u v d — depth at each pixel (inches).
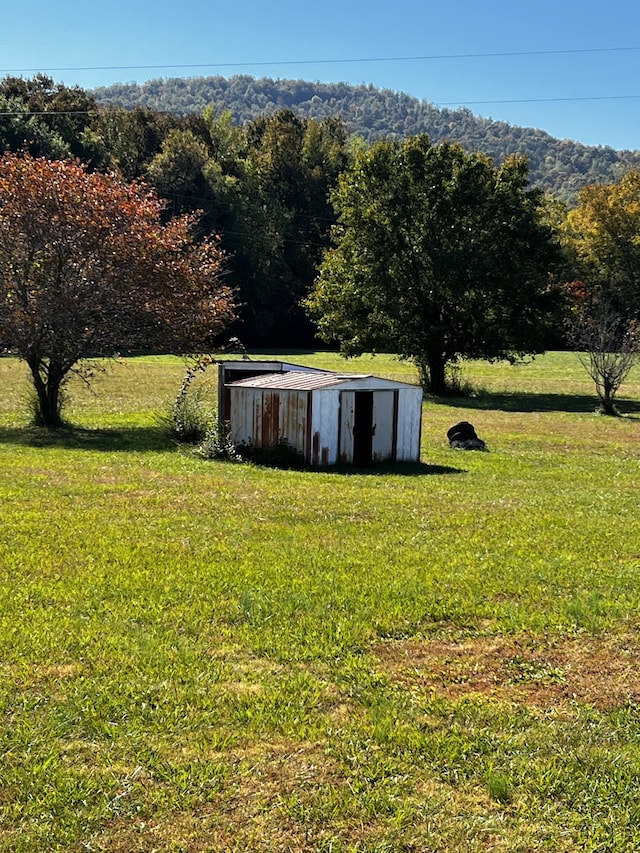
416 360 1845.5
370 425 758.5
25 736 199.6
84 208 884.6
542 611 307.1
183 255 960.9
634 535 447.5
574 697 235.5
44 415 935.0
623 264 3014.3
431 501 533.6
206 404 919.7
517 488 626.8
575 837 173.6
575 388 1942.7
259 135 3757.4
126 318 904.3
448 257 1644.9
